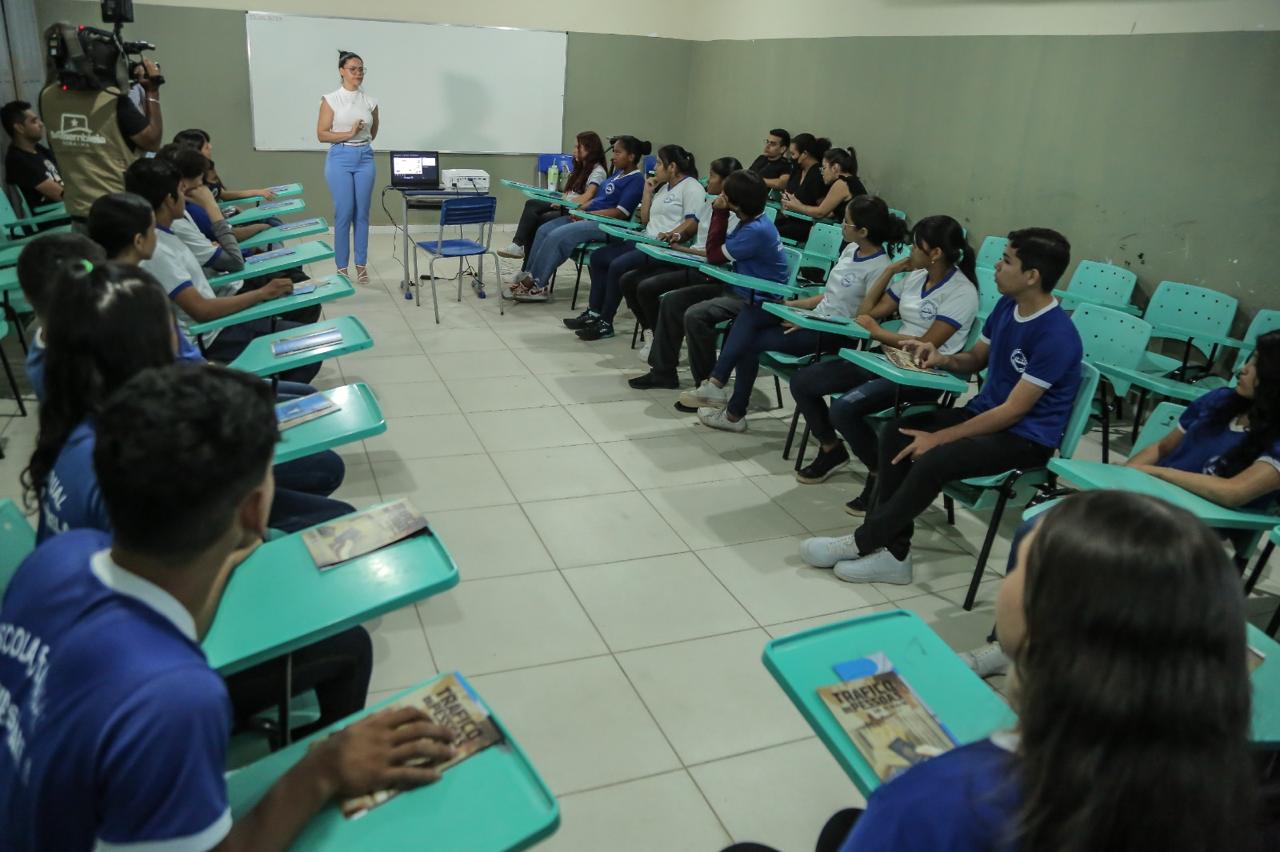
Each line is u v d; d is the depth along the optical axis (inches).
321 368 168.1
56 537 34.9
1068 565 25.3
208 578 32.7
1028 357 99.3
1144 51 165.5
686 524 117.6
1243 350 145.0
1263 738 46.9
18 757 29.6
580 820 68.9
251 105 280.2
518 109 313.4
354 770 37.2
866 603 102.1
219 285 124.1
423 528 56.5
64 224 172.2
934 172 221.8
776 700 84.3
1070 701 24.4
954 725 46.3
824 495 129.6
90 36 144.1
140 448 29.2
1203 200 156.9
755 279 133.7
